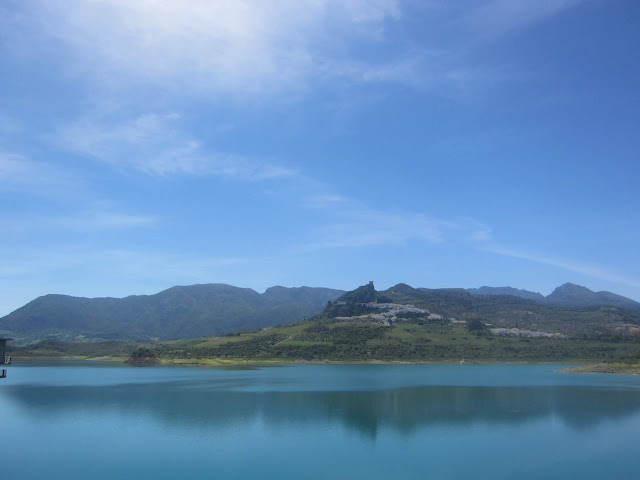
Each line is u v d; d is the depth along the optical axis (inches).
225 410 3951.8
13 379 6550.2
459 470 2433.6
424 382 6043.3
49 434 3132.4
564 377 6766.7
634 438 3014.3
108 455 2679.6
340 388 5364.2
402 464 2524.6
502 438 3031.5
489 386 5556.1
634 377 6771.7
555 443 2908.5
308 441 2972.4
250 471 2425.0
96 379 6515.8
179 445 2876.5
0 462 2551.7
